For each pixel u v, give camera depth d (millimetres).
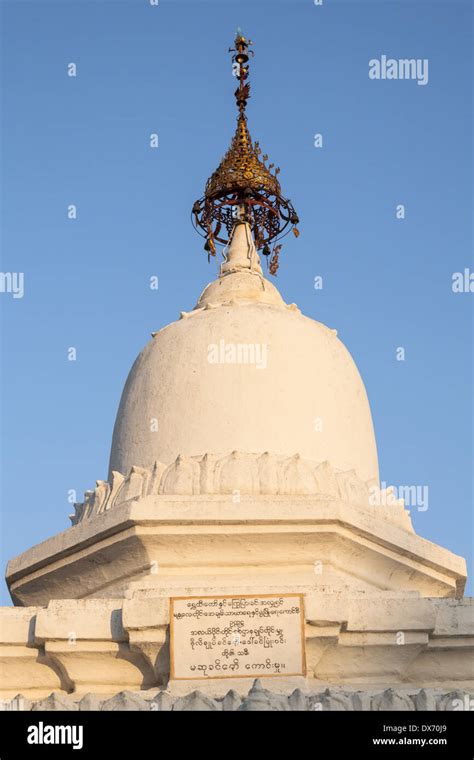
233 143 44375
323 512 34562
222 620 32594
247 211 43688
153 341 40500
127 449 38719
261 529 34594
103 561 35969
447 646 33469
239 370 38312
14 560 37812
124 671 33656
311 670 33062
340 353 40469
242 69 45188
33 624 33812
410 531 37344
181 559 35062
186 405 38031
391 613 33062
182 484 35500
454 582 37219
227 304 40312
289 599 32719
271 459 36031
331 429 38375
